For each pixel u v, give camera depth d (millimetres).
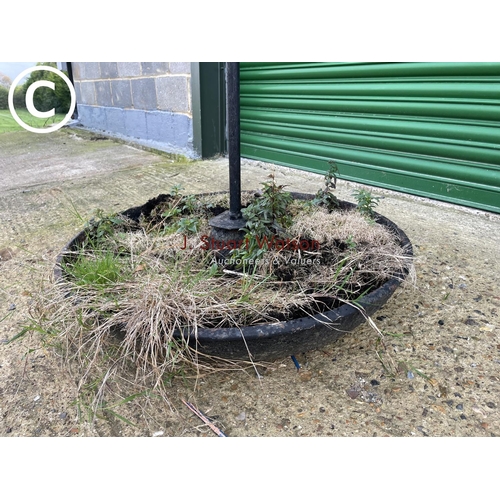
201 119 4102
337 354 1500
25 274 2051
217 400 1332
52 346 1504
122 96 5379
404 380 1365
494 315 1652
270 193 1592
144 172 3891
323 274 1505
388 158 3043
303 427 1229
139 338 1228
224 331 1163
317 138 3494
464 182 2680
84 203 3055
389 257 1556
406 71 2727
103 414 1295
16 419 1280
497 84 2359
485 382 1340
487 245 2232
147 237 1801
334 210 2045
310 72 3316
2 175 3977
